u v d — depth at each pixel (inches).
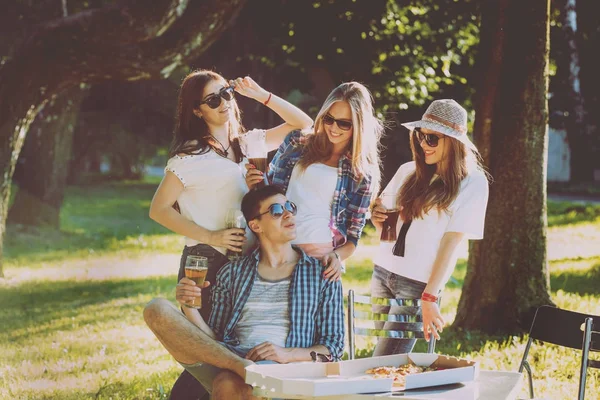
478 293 402.6
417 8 686.5
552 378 312.0
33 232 845.2
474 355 348.5
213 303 204.2
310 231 218.2
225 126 217.2
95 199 1428.4
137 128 1317.7
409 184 231.6
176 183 210.7
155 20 496.1
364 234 877.2
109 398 293.0
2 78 534.0
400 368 178.5
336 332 202.7
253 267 202.7
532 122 393.7
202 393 215.5
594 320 213.2
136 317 466.6
